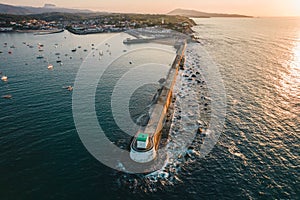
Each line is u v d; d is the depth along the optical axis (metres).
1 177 31.62
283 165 34.62
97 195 29.00
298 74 79.12
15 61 102.31
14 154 36.59
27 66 93.50
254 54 113.88
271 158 36.22
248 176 32.50
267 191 29.89
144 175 32.38
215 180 31.72
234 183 31.22
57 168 33.62
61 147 38.53
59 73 83.56
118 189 29.91
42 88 67.25
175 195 29.09
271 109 53.09
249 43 149.00
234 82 72.50
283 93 62.44
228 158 36.31
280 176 32.44
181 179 31.80
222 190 30.03
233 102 57.53
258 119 48.62
